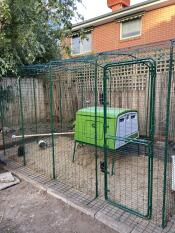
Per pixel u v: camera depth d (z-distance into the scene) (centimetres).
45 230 226
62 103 661
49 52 627
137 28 776
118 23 813
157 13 720
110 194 283
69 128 607
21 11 364
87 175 344
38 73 520
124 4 906
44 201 279
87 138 366
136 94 502
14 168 374
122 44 810
